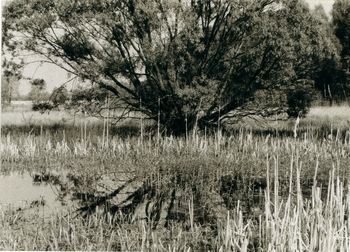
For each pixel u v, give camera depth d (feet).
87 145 62.28
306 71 73.92
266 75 72.08
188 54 65.21
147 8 60.95
